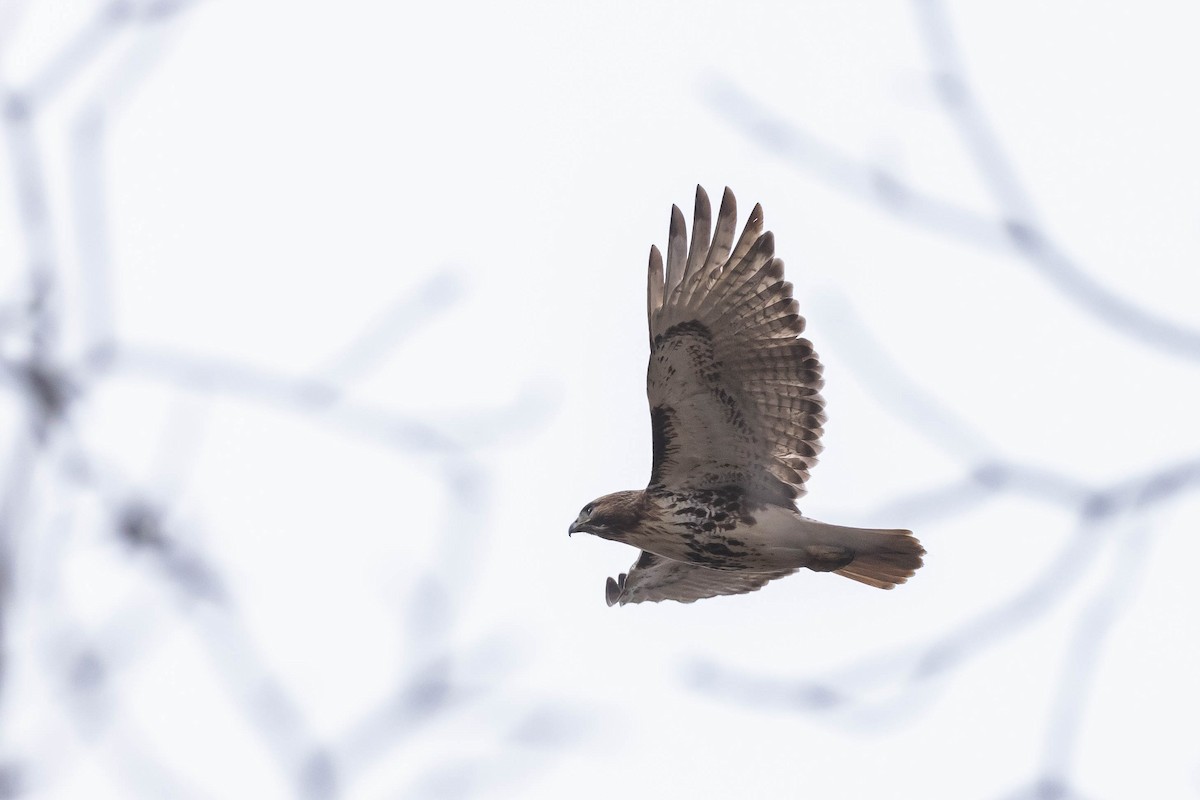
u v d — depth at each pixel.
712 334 13.80
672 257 13.73
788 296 13.59
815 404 13.67
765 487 14.02
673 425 14.16
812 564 13.95
